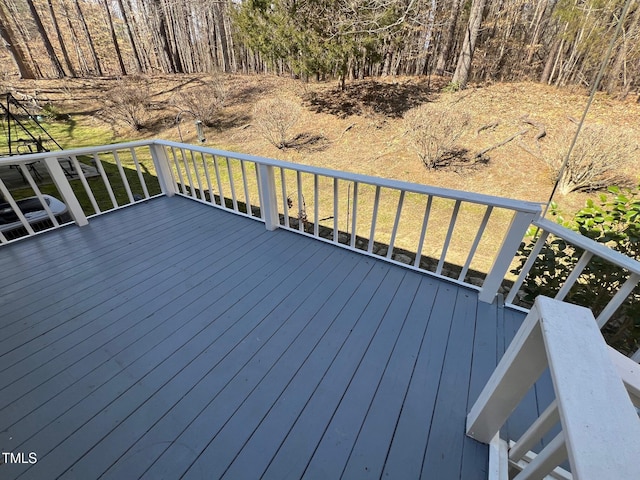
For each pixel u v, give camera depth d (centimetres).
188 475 109
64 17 1405
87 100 1168
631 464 43
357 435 122
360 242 446
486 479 108
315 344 162
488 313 184
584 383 54
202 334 168
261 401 134
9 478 107
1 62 1316
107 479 108
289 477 109
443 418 127
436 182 580
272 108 811
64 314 182
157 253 245
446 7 808
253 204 577
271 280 213
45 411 129
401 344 162
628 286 131
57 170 259
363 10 684
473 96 720
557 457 67
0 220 337
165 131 980
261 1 740
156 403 133
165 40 1377
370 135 780
